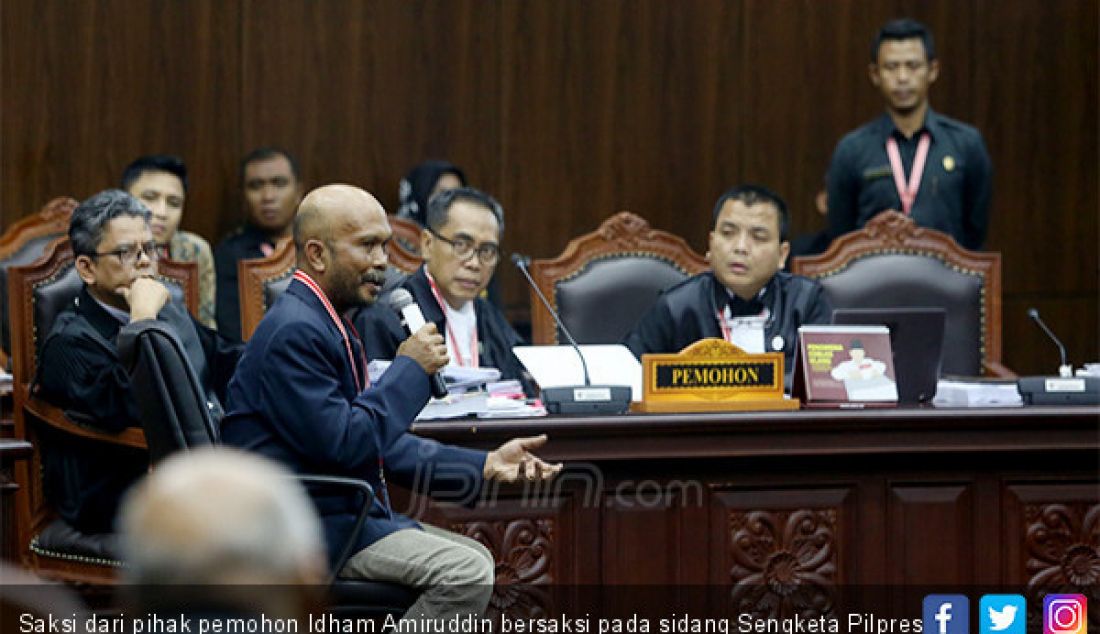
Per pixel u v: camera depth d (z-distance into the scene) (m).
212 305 18.14
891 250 15.54
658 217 22.44
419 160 21.80
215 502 4.08
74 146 20.59
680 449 11.72
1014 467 12.31
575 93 22.19
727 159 22.55
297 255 10.22
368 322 12.99
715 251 13.88
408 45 21.70
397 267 14.65
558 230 22.20
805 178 22.70
